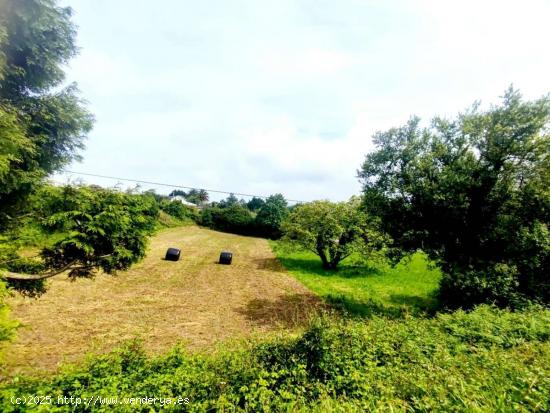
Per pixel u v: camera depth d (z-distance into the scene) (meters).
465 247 11.20
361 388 4.61
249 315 11.56
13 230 6.25
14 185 5.97
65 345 7.67
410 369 5.18
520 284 11.03
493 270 10.10
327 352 5.53
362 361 5.52
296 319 11.20
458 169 10.64
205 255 27.75
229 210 63.00
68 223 6.00
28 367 6.38
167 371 4.99
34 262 6.51
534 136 9.61
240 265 24.14
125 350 5.37
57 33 7.14
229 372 4.83
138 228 7.39
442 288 13.01
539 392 3.98
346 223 22.44
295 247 24.91
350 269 22.97
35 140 6.67
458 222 10.80
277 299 14.33
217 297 14.02
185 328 9.60
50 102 7.05
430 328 7.52
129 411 3.76
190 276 18.31
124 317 10.20
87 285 13.62
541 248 9.94
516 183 10.41
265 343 6.08
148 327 9.44
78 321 9.40
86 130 8.05
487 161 10.55
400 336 6.58
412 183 11.03
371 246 16.17
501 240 10.64
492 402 3.88
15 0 5.88
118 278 15.87
